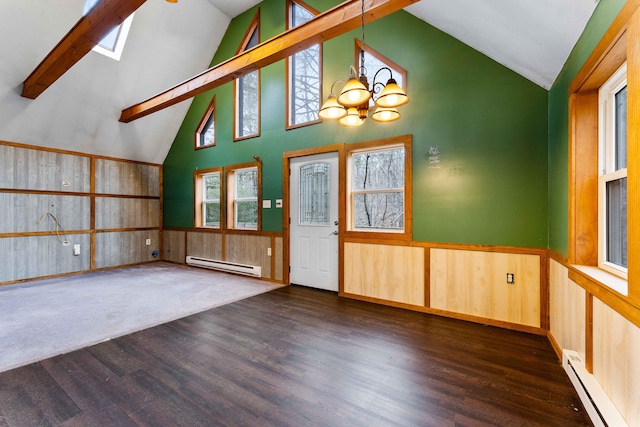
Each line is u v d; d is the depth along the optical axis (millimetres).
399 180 3709
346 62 3959
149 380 2043
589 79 1908
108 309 3465
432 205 3365
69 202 5336
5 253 4652
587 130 2092
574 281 2104
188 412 1723
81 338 2691
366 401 1825
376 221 3869
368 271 3809
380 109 2414
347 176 4020
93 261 5637
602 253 2014
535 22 2039
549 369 2186
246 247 5141
